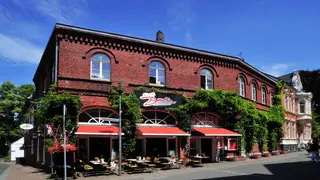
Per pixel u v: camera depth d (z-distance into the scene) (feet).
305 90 187.93
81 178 50.98
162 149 71.15
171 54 76.07
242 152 86.17
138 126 66.18
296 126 149.28
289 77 162.30
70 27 62.69
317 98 184.03
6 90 189.67
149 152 69.21
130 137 63.87
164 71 74.95
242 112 84.33
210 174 53.62
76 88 61.41
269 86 116.16
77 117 59.67
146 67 71.41
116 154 64.23
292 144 134.31
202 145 79.82
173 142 72.84
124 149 63.10
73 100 58.59
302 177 49.70
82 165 54.95
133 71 69.36
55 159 58.08
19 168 87.40
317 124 179.93
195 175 52.49
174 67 76.23
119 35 68.23
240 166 67.15
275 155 104.06
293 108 145.69
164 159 65.05
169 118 72.90
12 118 190.90
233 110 82.33
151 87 70.90
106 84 64.95
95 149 62.69
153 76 73.00
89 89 62.54
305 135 160.56
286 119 129.39
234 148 84.74
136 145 67.92
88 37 64.69
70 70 61.82
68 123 57.52
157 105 69.21
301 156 98.37
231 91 83.92
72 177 51.34
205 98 77.66
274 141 109.40
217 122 83.05
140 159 61.05
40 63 87.92
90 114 62.85
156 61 73.97
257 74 104.47
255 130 92.32
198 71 80.59
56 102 57.88
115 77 66.74
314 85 185.98
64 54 61.72
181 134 66.59
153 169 61.41
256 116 91.91
